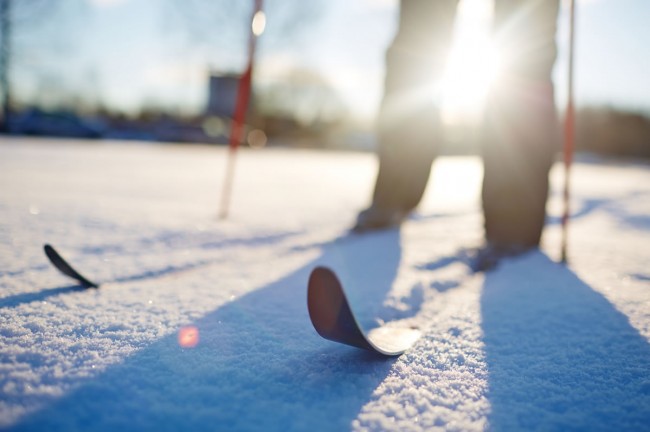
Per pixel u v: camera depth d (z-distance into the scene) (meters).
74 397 0.46
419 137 1.60
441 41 1.55
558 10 1.23
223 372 0.53
